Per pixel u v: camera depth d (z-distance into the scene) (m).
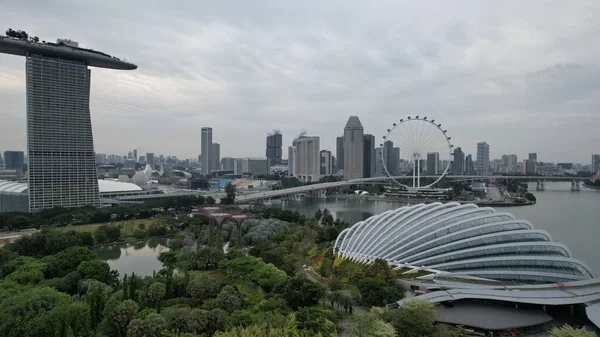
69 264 157.50
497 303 131.00
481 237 163.25
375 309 111.19
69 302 115.12
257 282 147.50
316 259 195.88
